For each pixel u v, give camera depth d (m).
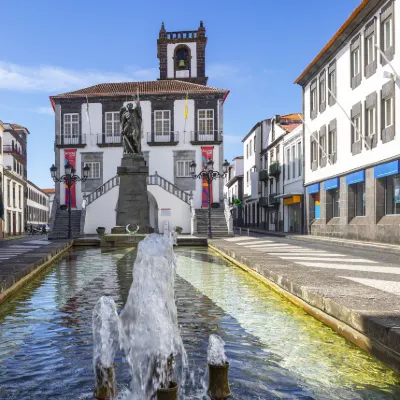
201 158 40.41
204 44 51.31
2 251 16.83
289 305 7.64
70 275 11.91
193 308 7.43
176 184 40.31
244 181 61.66
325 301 6.18
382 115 21.23
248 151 58.22
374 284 7.55
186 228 34.41
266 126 49.81
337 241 22.09
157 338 3.78
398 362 4.25
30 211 66.81
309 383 4.11
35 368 4.60
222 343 3.56
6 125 55.94
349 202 25.31
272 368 4.50
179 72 51.41
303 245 20.31
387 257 13.68
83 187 40.25
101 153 40.59
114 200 34.28
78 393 3.95
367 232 22.45
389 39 20.88
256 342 5.42
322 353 4.96
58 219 35.00
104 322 4.05
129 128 25.16
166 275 4.21
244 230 46.81
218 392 3.48
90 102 40.94
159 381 3.69
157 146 40.50
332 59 28.02
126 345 3.90
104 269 13.30
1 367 4.63
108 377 3.72
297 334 5.76
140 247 4.27
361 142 23.47
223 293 8.87
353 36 24.69
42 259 13.22
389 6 20.41
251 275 11.51
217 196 40.09
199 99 40.75
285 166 39.91
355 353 4.94
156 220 35.69
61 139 40.84
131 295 4.21
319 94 30.77
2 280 8.36
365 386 4.02
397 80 19.55
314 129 31.67
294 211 37.84
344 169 25.83
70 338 5.71
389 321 4.70
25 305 7.85
